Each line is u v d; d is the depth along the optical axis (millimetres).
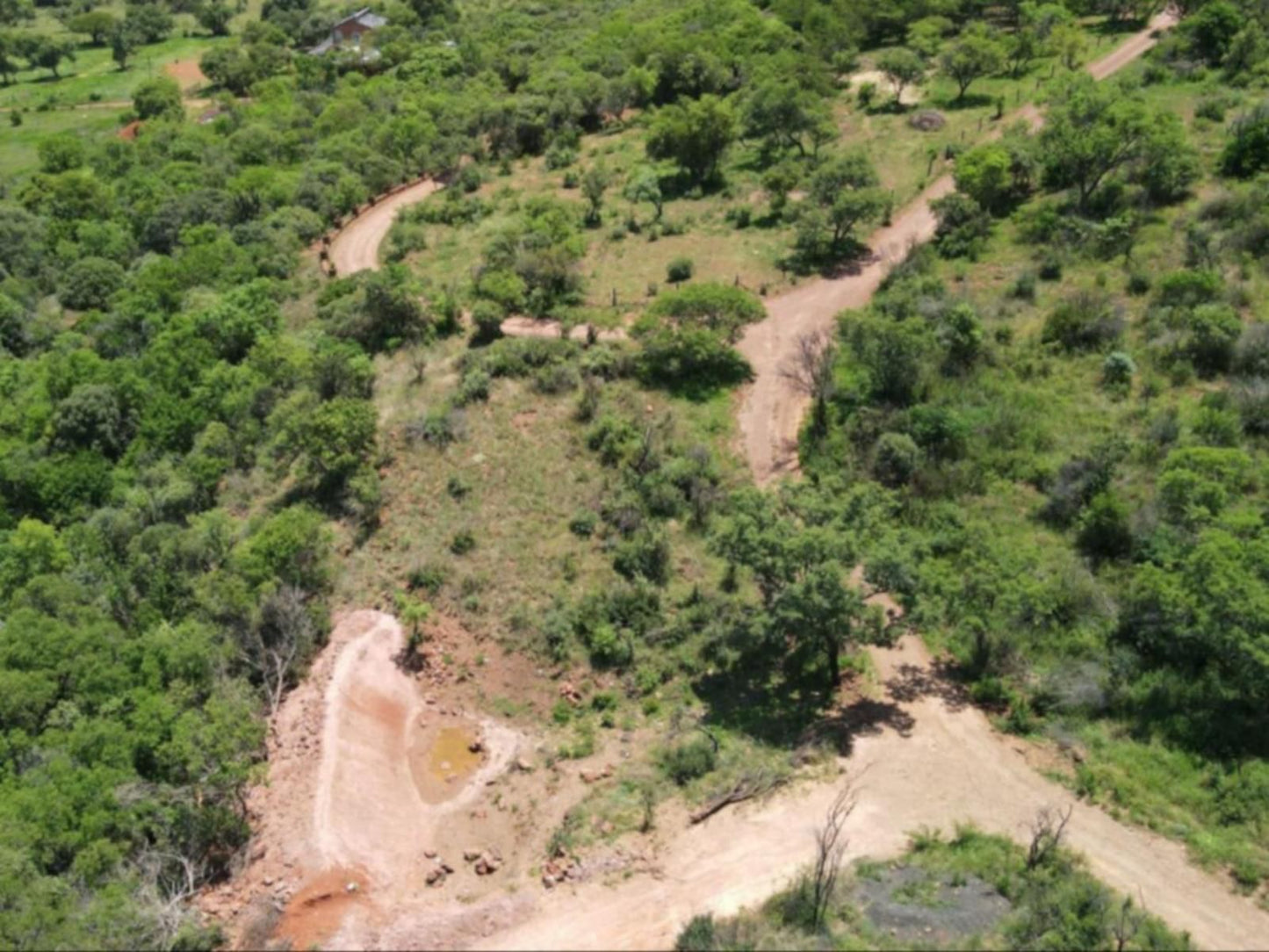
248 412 69000
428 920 36625
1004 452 56594
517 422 62531
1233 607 41469
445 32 161000
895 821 38656
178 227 104812
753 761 41812
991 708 44156
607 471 58625
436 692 48344
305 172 108938
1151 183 76625
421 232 93500
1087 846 37656
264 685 47469
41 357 86062
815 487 50188
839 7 122500
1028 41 110062
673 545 53906
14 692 45719
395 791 43375
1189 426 55406
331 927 36656
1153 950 33062
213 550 55312
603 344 68938
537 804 42000
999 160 79688
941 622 48312
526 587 52000
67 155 126750
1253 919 34906
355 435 59688
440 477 59094
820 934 33625
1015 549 49812
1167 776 40250
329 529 56156
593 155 108062
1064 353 62531
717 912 35312
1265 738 41031
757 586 51094
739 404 64688
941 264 76000
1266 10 99688
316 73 153875
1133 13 116938
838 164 83625
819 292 75938
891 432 58406
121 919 35156
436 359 70438
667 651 48531
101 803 39938
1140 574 45656
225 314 78500
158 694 45250
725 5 135125
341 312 76875
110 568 58156
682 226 87625
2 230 105500
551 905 36594
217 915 37375
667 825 39250
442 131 115938
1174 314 62531
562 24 156875
